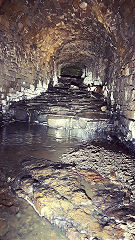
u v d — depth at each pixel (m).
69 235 1.74
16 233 1.79
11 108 6.68
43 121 6.91
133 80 4.27
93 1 5.09
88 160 3.49
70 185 2.51
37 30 6.99
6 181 2.69
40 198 2.17
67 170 3.00
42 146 4.31
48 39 8.27
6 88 6.10
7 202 2.23
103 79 9.18
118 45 5.59
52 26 7.38
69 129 6.37
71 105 8.23
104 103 8.30
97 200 2.23
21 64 7.04
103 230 1.76
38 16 6.23
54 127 6.50
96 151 4.02
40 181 2.60
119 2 4.26
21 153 3.78
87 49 10.73
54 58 11.73
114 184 2.63
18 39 6.44
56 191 2.35
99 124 6.25
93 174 2.90
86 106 8.16
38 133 5.52
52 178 2.69
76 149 4.17
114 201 2.22
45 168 3.05
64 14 6.54
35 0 5.37
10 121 6.58
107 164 3.29
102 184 2.62
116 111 6.10
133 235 1.69
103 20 5.53
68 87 12.36
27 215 2.04
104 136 5.48
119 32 5.05
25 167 3.11
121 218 1.92
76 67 17.97
